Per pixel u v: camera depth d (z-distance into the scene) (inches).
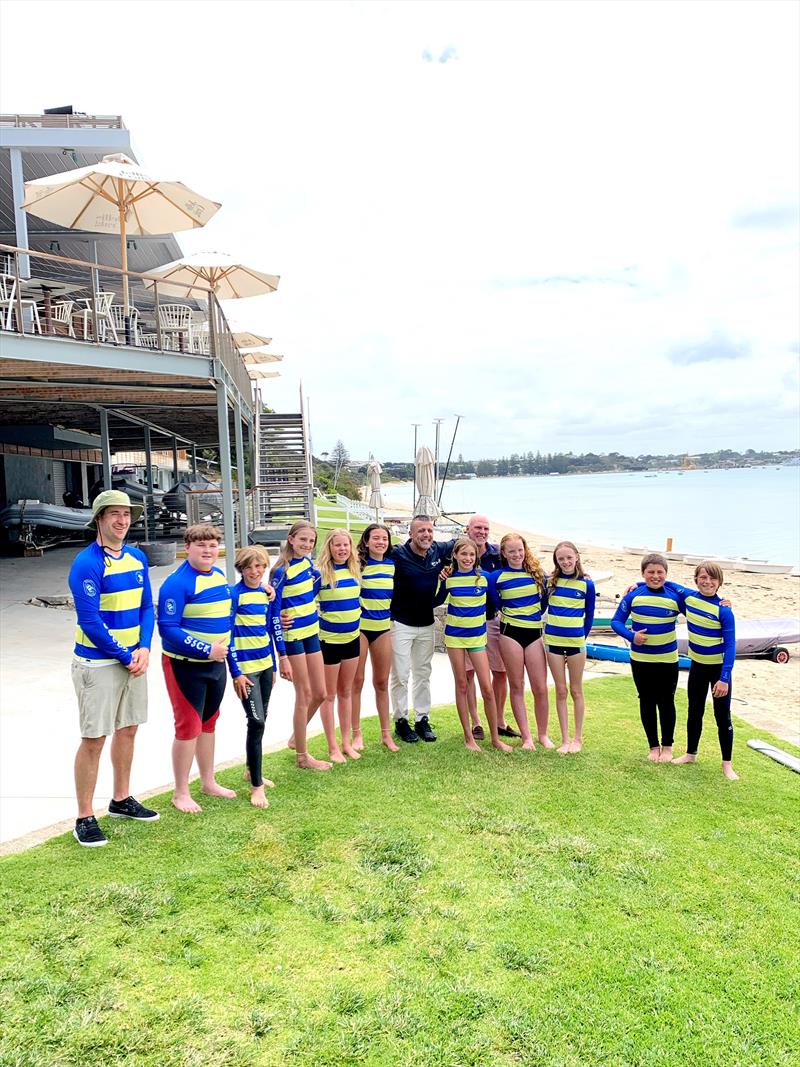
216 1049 85.8
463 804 159.3
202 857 132.1
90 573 131.8
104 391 466.0
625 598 199.3
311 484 693.3
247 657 157.2
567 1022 92.2
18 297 337.4
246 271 544.4
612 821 152.6
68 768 183.9
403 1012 93.0
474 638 197.0
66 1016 90.3
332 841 139.9
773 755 199.5
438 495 940.6
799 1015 94.7
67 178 376.2
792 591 729.6
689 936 111.7
